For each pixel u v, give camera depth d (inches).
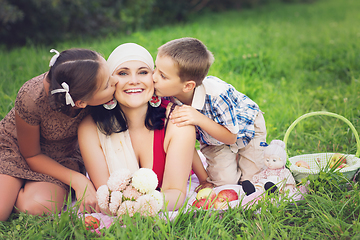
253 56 220.4
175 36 300.0
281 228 72.7
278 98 161.8
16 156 83.6
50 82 74.7
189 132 83.0
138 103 77.9
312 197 81.2
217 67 199.0
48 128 82.4
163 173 85.8
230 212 75.9
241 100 101.3
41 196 79.2
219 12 601.0
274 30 358.9
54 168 85.0
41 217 76.0
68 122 83.0
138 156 86.0
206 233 68.3
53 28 314.2
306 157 100.2
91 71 71.1
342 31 343.3
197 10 555.2
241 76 189.8
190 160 83.4
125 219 67.6
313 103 154.8
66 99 71.2
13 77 172.6
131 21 379.6
